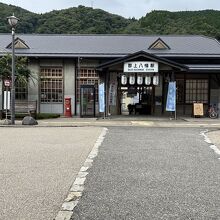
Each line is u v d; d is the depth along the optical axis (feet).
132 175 23.59
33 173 24.02
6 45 86.94
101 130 51.96
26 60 78.69
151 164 27.30
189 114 82.17
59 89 83.46
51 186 20.65
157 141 40.42
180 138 43.29
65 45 87.56
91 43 89.56
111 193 19.31
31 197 18.42
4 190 19.72
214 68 77.10
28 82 80.64
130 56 68.69
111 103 80.74
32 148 34.88
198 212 16.25
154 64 69.10
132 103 87.97
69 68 83.15
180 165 27.02
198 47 88.02
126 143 38.63
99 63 82.99
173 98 70.38
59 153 32.04
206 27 144.25
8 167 25.93
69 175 23.49
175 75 81.20
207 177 23.17
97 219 15.33
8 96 62.49
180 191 19.72
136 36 95.81
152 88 83.10
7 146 36.17
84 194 19.11
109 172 24.47
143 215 15.83
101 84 71.46
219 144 38.47
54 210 16.43
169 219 15.31
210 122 65.10
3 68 73.41
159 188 20.35
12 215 15.71
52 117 75.61
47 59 82.79
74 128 55.26
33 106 75.05
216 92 81.76
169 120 68.54
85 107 78.38
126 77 71.46
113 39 93.50
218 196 18.81
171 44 89.92
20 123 62.39
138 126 58.23
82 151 33.19
